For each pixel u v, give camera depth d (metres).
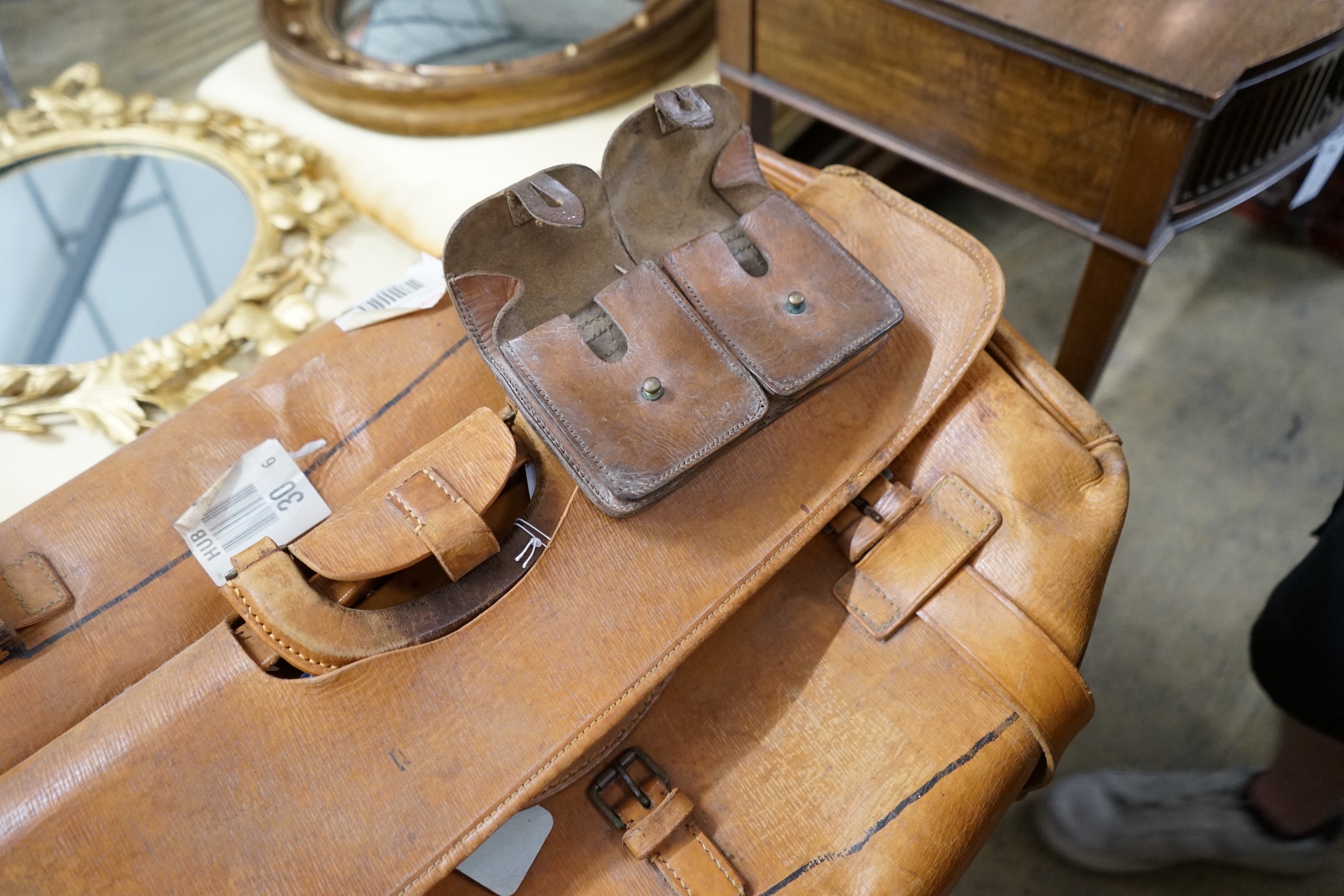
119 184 0.92
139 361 0.75
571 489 0.54
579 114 1.00
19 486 0.71
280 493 0.59
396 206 0.96
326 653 0.48
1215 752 0.89
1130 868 0.82
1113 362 1.15
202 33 1.38
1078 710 0.58
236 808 0.47
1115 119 0.69
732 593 0.54
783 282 0.57
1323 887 0.82
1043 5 0.71
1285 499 1.04
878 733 0.56
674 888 0.53
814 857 0.54
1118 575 1.00
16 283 0.82
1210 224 1.28
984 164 0.81
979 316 0.60
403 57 0.98
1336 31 0.66
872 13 0.77
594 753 0.55
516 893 0.53
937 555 0.59
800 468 0.57
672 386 0.53
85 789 0.46
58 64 1.32
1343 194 1.17
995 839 0.86
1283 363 1.14
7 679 0.53
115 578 0.56
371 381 0.63
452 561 0.50
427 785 0.48
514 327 0.55
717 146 0.61
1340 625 0.62
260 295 0.81
